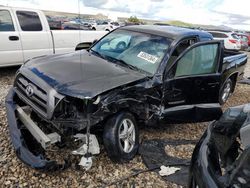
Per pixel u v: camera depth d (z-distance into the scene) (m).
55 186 2.99
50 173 3.18
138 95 3.51
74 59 4.03
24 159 3.03
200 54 4.24
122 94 3.33
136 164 3.53
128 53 4.21
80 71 3.52
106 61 4.08
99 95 3.12
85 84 3.19
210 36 4.73
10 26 6.59
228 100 6.78
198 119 4.32
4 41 6.48
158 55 3.97
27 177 3.08
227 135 2.48
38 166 2.94
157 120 3.89
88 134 3.09
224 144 2.39
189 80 4.05
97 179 3.17
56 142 3.30
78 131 3.22
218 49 4.53
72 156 3.47
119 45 4.44
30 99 3.45
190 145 4.16
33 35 6.98
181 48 4.16
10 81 6.59
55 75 3.37
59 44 7.61
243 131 2.31
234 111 2.83
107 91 3.17
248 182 1.89
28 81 3.53
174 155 3.82
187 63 4.05
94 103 3.09
